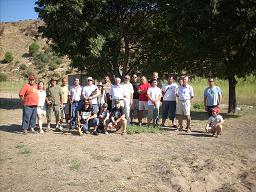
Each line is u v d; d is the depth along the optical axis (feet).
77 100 45.68
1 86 168.86
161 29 76.28
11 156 32.65
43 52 241.96
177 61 71.61
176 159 33.09
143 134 43.91
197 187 28.40
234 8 54.13
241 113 66.59
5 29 281.74
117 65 77.71
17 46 260.62
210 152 36.14
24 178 27.12
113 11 74.23
